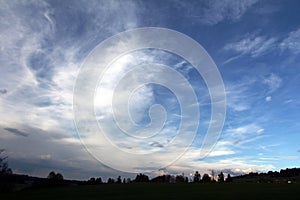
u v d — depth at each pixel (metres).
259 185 56.25
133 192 44.28
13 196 42.19
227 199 33.56
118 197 37.41
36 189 52.19
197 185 58.34
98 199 35.53
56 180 59.06
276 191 41.84
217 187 52.69
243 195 37.31
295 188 46.91
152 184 62.81
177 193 41.84
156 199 34.56
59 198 37.75
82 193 44.00
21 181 54.94
